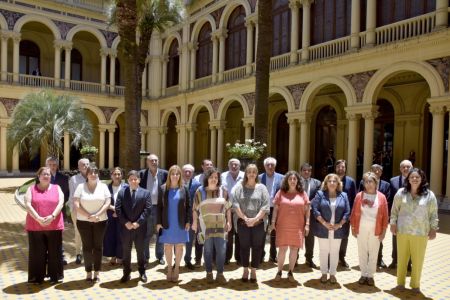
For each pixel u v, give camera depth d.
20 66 32.38
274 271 7.59
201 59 28.84
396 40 15.49
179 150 30.23
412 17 15.54
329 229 6.83
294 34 20.27
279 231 6.88
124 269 6.78
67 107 20.50
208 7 27.31
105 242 7.76
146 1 15.24
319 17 19.67
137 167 13.30
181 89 30.02
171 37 31.58
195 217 6.95
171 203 6.78
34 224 6.50
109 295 6.18
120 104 32.69
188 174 8.05
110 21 18.70
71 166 34.00
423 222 6.36
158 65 33.06
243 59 24.70
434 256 8.65
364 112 16.64
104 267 7.68
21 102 20.69
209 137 32.84
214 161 26.77
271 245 8.19
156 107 33.03
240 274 7.35
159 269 7.63
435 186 14.58
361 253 6.87
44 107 19.89
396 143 19.36
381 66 16.02
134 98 13.27
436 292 6.52
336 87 21.62
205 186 6.92
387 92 19.53
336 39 18.14
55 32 29.84
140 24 15.38
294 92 20.12
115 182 7.84
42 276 6.65
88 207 6.67
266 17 12.27
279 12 21.92
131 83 13.20
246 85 23.61
